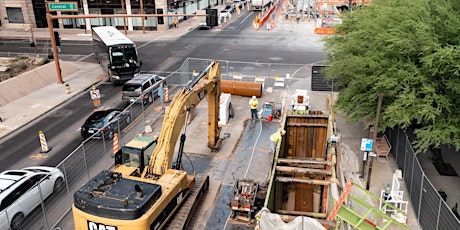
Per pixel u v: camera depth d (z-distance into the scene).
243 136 23.66
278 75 36.06
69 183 18.44
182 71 36.94
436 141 16.97
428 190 14.59
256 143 22.72
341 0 69.81
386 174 19.03
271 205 14.27
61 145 23.22
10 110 29.08
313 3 69.12
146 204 12.75
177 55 44.56
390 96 18.73
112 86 34.75
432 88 16.80
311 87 31.61
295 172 15.80
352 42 20.92
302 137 20.67
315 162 16.17
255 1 76.44
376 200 17.03
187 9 70.06
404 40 17.25
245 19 68.62
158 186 13.62
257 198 15.73
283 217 12.06
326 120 20.14
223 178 19.14
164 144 15.27
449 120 16.91
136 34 57.84
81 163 20.34
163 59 43.00
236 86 30.30
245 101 29.70
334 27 25.58
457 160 20.17
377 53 18.61
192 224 15.86
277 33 55.53
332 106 22.89
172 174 15.13
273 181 14.80
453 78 16.92
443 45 17.23
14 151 22.67
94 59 44.00
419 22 17.44
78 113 28.47
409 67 17.67
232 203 15.31
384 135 21.50
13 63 39.16
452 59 15.85
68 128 25.77
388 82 17.30
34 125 26.50
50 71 36.72
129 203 12.57
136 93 28.61
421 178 15.37
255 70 37.66
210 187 18.38
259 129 24.58
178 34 57.19
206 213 16.56
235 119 26.30
